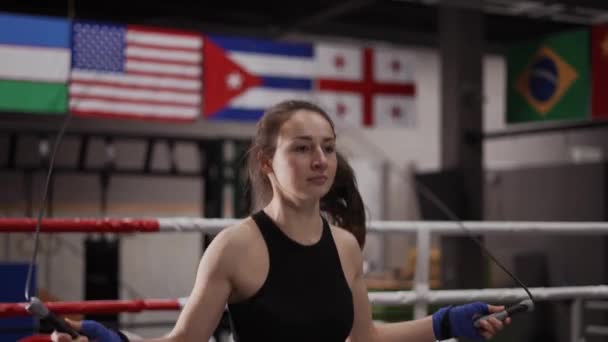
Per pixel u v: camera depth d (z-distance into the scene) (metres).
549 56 6.31
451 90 6.81
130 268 8.51
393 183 9.99
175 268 8.74
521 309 1.55
